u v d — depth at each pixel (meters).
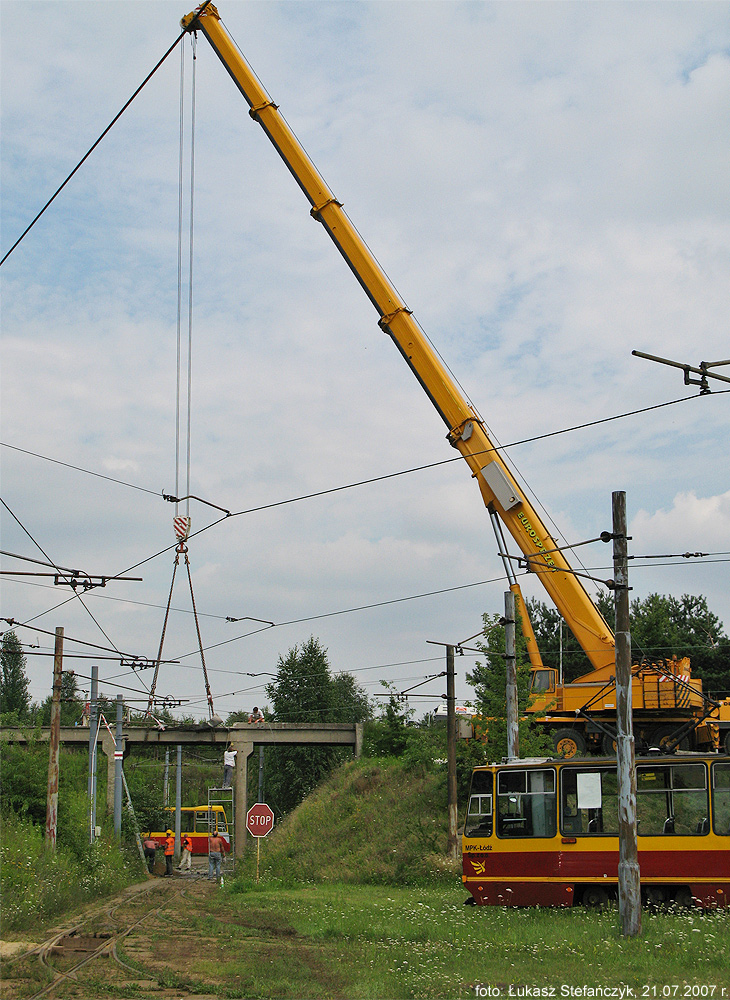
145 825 63.69
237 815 49.94
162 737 53.12
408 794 40.72
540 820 21.97
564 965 13.45
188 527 24.30
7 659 95.69
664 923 17.08
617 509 18.39
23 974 12.85
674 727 28.67
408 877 32.81
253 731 51.12
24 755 40.34
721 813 20.23
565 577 28.48
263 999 11.25
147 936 17.73
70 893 24.94
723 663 53.06
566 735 29.77
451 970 13.29
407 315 29.98
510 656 26.81
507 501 28.53
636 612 55.78
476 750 33.62
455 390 29.50
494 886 22.12
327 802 43.69
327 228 30.72
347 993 11.47
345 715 79.19
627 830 16.91
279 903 25.05
